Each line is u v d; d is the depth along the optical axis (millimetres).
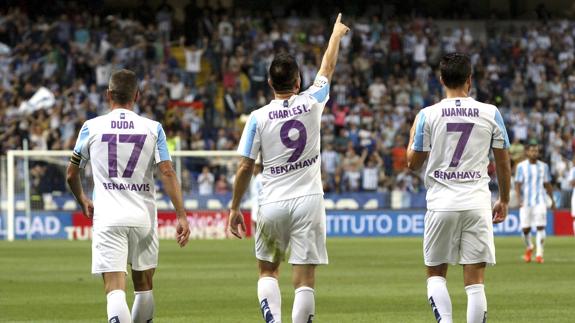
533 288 22344
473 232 12484
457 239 12562
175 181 12547
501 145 12570
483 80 61125
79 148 12508
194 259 32719
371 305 19109
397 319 17000
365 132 54281
